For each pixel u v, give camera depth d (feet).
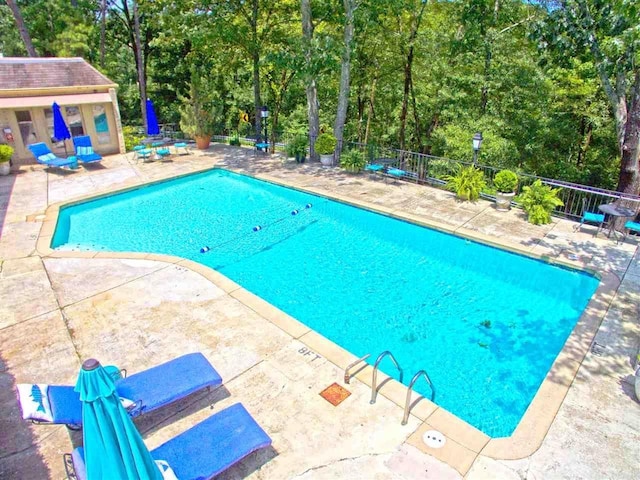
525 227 36.50
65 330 22.33
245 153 64.54
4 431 16.15
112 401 10.00
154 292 26.07
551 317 26.40
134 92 98.68
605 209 32.81
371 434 16.14
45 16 82.23
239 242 36.70
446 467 14.76
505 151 59.77
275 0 62.03
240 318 23.44
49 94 54.80
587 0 36.19
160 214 42.57
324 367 19.74
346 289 29.58
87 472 10.07
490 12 60.80
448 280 30.81
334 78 75.72
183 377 17.01
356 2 53.06
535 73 60.08
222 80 103.04
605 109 63.72
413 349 23.50
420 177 48.85
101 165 56.29
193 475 13.03
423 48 64.34
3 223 36.76
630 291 26.37
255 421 15.55
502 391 20.48
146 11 83.82
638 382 17.79
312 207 45.24
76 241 35.83
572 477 14.46
